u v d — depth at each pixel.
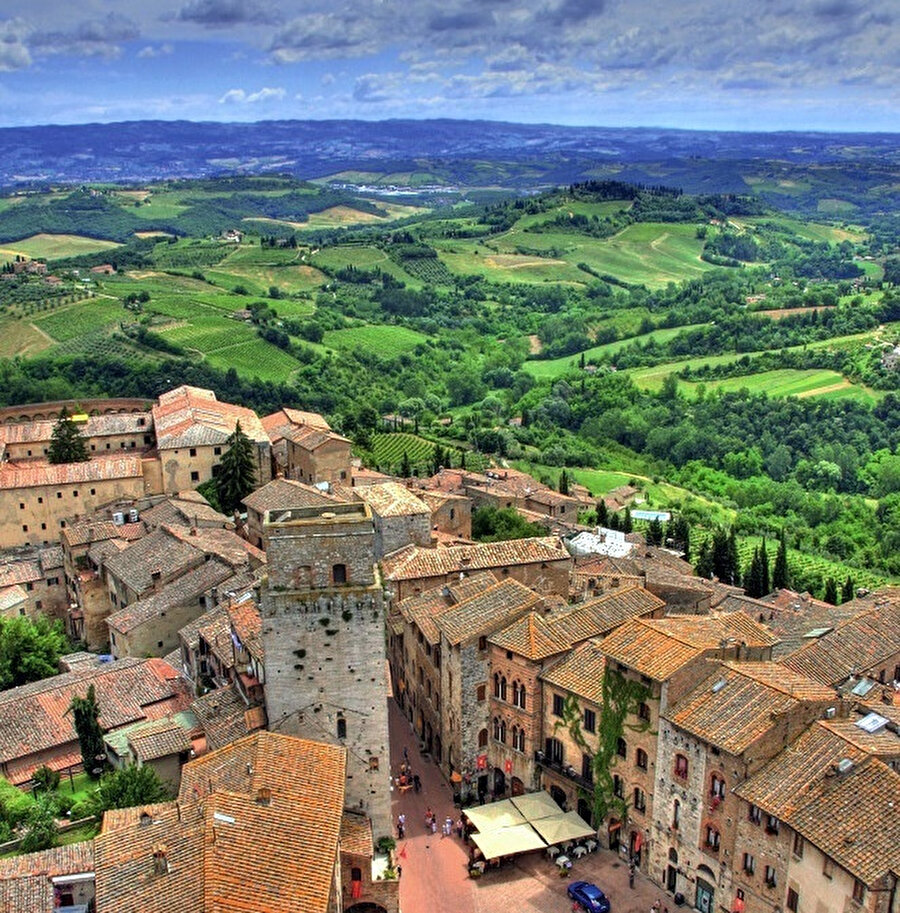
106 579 131.38
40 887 63.59
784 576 170.25
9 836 76.75
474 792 96.56
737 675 80.06
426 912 77.88
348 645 75.75
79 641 135.00
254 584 101.94
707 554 175.75
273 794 63.75
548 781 92.12
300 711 76.75
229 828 59.38
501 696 95.25
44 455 181.12
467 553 115.81
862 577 195.12
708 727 76.19
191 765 71.75
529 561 114.94
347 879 71.38
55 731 94.00
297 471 166.50
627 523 198.62
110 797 78.94
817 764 71.88
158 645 115.25
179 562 122.44
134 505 154.62
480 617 96.62
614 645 85.62
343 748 73.62
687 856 79.19
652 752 81.88
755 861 72.75
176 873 56.72
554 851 85.88
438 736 101.50
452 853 86.44
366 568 75.56
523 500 192.25
